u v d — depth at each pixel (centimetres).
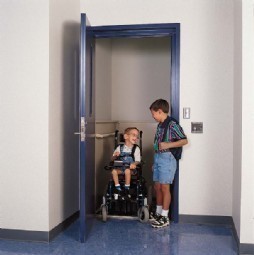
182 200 305
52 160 262
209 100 302
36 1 253
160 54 435
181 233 276
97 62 372
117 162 323
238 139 254
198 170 303
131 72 441
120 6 315
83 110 254
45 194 254
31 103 255
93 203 311
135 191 322
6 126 258
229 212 299
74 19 308
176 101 306
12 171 258
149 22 311
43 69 253
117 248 241
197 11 304
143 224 302
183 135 290
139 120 439
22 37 255
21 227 257
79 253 231
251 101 229
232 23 299
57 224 272
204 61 303
